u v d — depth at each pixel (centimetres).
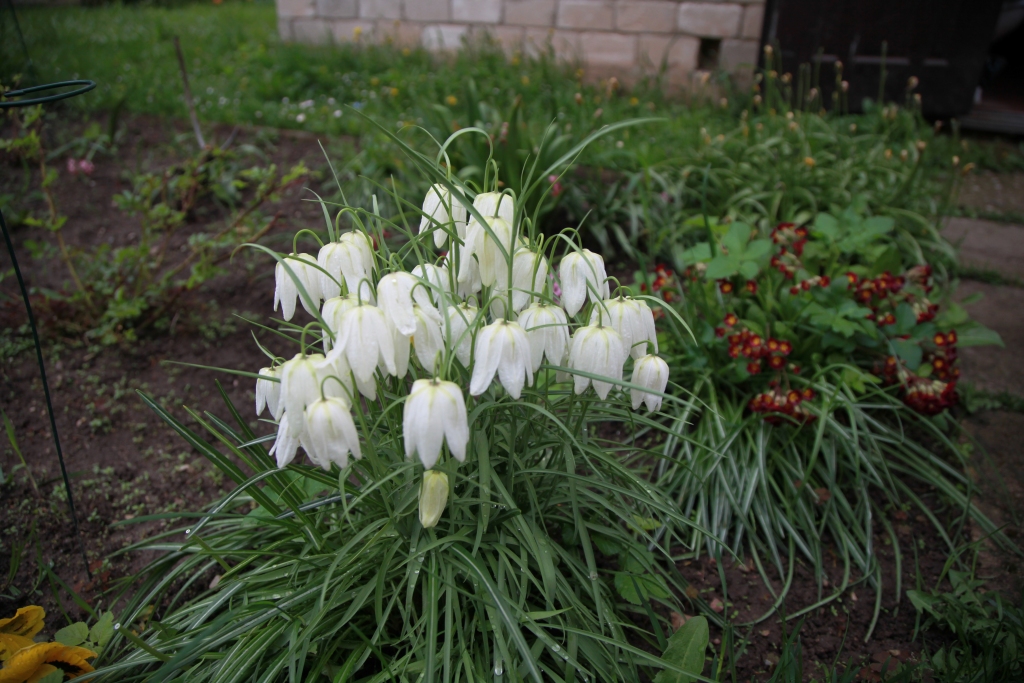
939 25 148
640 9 165
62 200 112
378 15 184
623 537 52
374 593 46
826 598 59
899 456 69
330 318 38
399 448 45
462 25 179
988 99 178
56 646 44
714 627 56
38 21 185
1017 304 97
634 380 42
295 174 87
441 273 41
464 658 42
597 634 43
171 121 140
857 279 77
